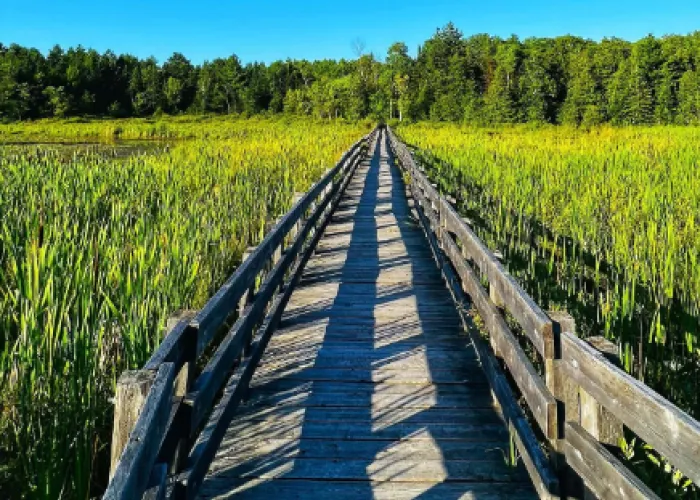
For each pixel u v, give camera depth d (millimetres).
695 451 1173
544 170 12070
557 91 66625
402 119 75500
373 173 17844
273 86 96312
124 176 10227
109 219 6719
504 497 2365
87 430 2686
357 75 85812
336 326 4508
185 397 1951
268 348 4051
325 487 2430
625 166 13547
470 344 4094
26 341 2896
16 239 5070
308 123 70125
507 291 2693
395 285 5734
